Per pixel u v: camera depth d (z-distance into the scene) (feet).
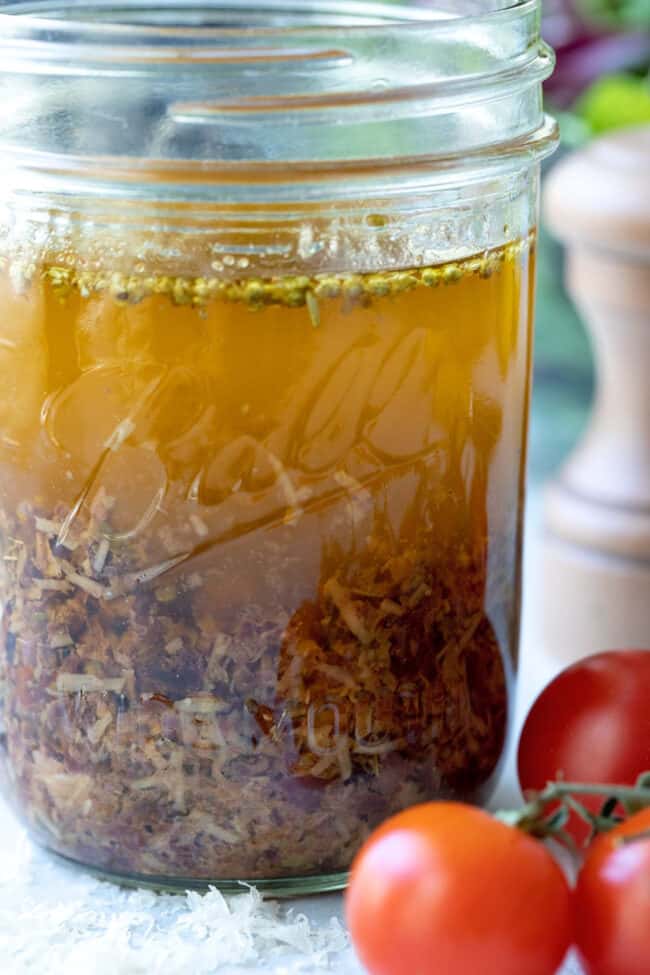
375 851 1.13
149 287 1.17
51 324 1.20
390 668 1.24
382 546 1.22
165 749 1.24
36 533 1.23
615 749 1.27
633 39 1.91
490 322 1.24
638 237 1.49
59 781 1.27
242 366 1.18
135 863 1.27
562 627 1.62
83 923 1.25
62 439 1.21
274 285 1.17
